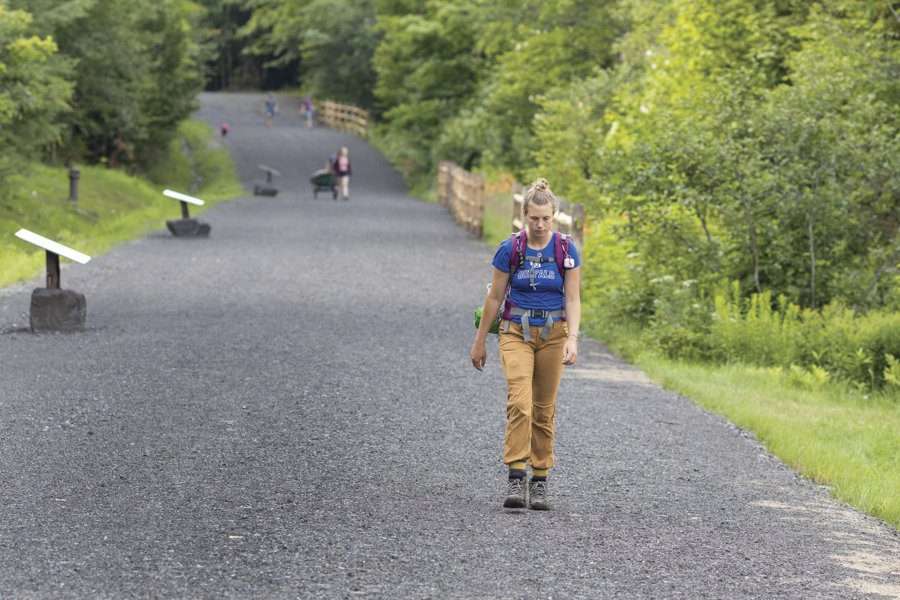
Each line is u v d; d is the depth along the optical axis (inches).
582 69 4503.0
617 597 734.5
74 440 1122.7
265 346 1680.6
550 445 941.8
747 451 1175.6
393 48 6702.8
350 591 733.3
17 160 3526.1
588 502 964.0
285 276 2561.5
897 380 1651.1
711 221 2117.4
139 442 1117.7
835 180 1993.1
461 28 6254.9
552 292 923.4
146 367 1508.4
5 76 3373.5
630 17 3880.4
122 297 2194.9
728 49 2758.4
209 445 1111.6
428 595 729.0
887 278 1973.4
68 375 1453.0
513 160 5290.4
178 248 3132.4
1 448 1089.4
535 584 753.6
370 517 896.3
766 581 773.3
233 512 900.0
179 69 6072.8
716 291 1956.2
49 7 4092.0
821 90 2057.1
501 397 1381.6
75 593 723.4
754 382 1643.7
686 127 2050.9
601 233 2385.6
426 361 1601.9
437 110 6481.3
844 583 775.1
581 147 3292.3
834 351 1779.0
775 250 1988.2
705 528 898.1
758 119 2036.2
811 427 1321.4
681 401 1427.2
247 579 752.3
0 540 823.1
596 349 1838.1
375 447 1123.9
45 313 1792.6
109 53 5132.9
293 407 1288.1
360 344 1722.4
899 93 2241.6
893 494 1008.9
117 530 849.5
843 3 2372.0
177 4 6141.7
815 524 920.9
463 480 1016.9
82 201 4067.4
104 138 5516.7
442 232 3826.3
